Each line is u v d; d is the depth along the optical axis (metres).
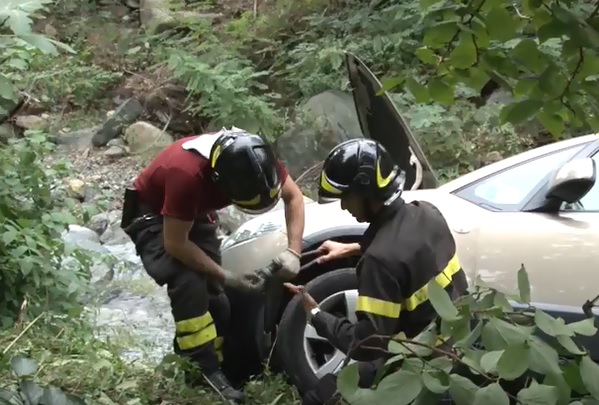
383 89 2.03
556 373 1.72
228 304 4.25
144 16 11.46
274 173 3.59
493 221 4.13
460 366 1.80
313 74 9.55
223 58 10.03
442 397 1.77
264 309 4.23
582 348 1.83
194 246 3.83
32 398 2.61
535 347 1.73
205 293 3.96
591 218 4.01
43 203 5.07
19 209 5.00
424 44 1.91
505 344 1.75
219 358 4.26
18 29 1.98
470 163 8.23
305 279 4.37
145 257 4.00
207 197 3.76
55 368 3.84
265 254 4.38
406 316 2.92
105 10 12.08
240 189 3.54
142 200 4.01
